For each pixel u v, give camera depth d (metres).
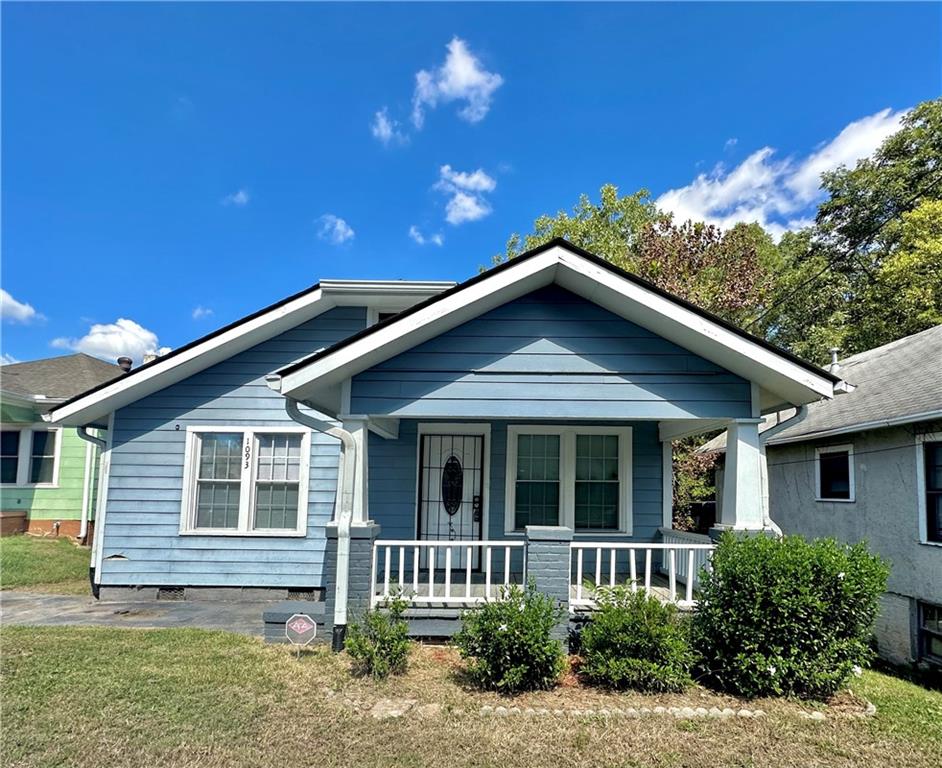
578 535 8.63
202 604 8.41
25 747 3.65
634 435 8.82
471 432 8.86
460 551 8.69
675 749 3.86
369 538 5.88
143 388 8.77
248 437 9.02
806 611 4.80
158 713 4.21
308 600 8.69
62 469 14.48
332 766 3.54
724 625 4.93
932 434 7.73
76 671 5.09
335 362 5.61
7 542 12.77
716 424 6.79
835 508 9.96
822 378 5.37
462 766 3.58
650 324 5.93
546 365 6.05
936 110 18.62
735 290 16.28
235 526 8.88
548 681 4.88
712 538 5.96
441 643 5.99
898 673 7.55
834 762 3.77
